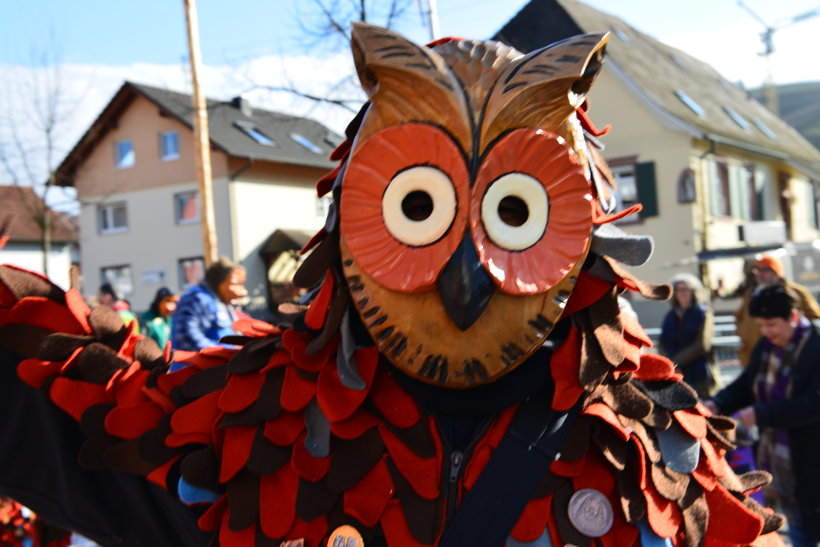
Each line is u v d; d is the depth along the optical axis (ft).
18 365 4.12
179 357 4.32
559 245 3.23
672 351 13.20
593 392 3.56
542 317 3.29
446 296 3.15
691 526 3.59
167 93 65.62
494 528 3.35
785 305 8.39
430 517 3.35
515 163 3.18
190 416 3.76
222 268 12.72
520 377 3.49
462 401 3.46
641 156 44.29
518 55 3.44
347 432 3.47
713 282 44.29
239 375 3.78
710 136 44.52
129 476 4.14
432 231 3.17
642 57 53.11
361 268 3.31
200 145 27.20
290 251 60.80
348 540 3.31
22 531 7.94
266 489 3.49
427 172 3.19
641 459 3.52
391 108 3.26
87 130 65.82
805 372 8.20
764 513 3.91
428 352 3.28
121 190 66.33
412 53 3.23
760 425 8.05
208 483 3.57
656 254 44.04
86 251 67.97
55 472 4.28
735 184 49.57
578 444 3.50
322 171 67.51
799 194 63.00
